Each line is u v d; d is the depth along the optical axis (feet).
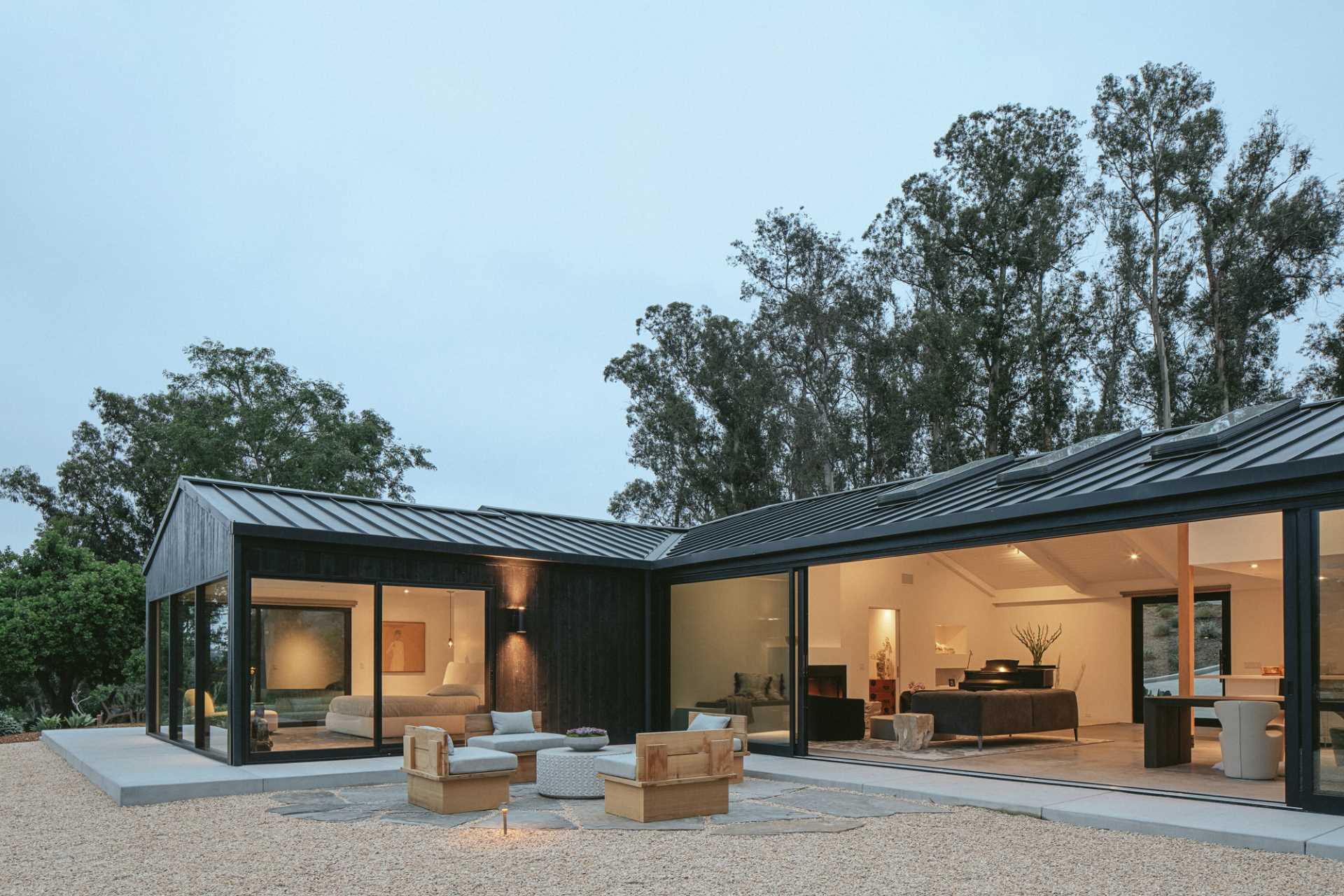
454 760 25.22
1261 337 80.69
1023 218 84.99
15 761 38.42
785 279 95.61
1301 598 22.75
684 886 17.56
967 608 55.57
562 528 48.24
